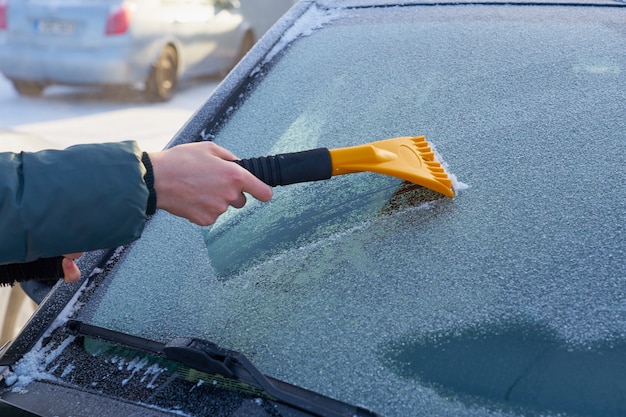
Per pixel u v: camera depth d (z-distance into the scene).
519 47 1.38
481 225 1.02
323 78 1.45
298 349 0.94
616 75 1.25
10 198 0.88
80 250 0.93
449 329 0.90
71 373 1.03
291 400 0.86
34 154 0.91
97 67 5.73
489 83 1.31
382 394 0.86
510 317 0.89
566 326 0.87
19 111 5.90
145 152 0.95
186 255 1.17
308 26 1.64
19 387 1.03
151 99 6.10
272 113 1.41
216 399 0.90
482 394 0.83
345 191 1.16
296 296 1.01
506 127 1.20
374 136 1.27
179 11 6.16
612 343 0.84
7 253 0.90
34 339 1.11
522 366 0.85
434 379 0.86
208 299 1.07
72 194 0.89
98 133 5.41
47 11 5.70
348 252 1.05
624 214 0.98
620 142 1.10
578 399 0.81
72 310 1.14
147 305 1.10
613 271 0.91
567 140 1.13
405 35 1.51
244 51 7.09
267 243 1.12
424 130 1.24
